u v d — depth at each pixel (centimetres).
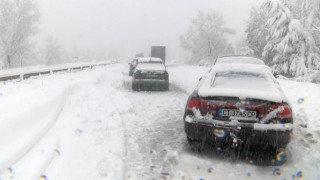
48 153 406
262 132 409
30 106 588
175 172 391
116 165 396
